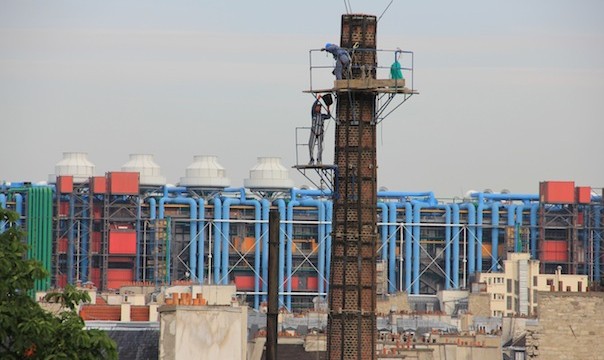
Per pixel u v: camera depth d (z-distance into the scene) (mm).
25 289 186500
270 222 191125
